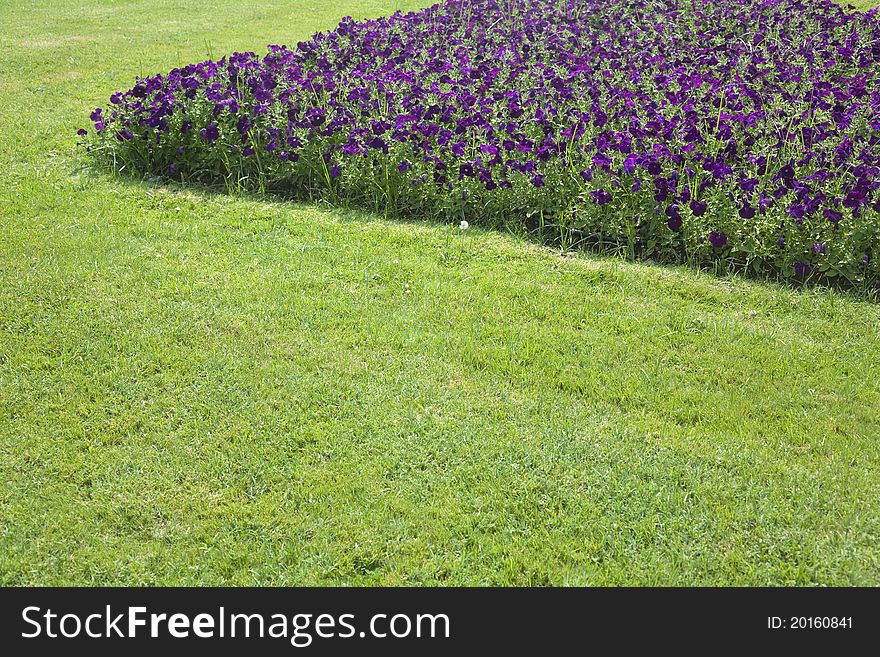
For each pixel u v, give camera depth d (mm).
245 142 6688
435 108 6594
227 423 3805
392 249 5559
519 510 3305
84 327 4551
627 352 4410
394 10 14055
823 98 6781
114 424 3791
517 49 8781
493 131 6273
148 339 4449
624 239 5605
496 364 4262
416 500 3369
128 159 6891
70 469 3512
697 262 5367
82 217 5980
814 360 4332
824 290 5051
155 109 6930
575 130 6172
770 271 5277
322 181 6465
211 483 3449
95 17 13367
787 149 5992
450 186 5988
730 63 7926
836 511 3283
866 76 7527
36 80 9586
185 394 4004
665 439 3709
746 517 3250
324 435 3721
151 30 12484
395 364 4258
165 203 6270
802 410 3924
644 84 7355
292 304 4824
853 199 5012
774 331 4625
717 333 4586
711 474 3492
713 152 6055
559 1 11234
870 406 3957
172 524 3248
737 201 5297
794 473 3488
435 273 5230
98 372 4160
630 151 5906
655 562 3072
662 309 4848
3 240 5559
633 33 9367
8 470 3508
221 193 6547
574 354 4387
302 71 7816
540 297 4969
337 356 4324
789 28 9422
